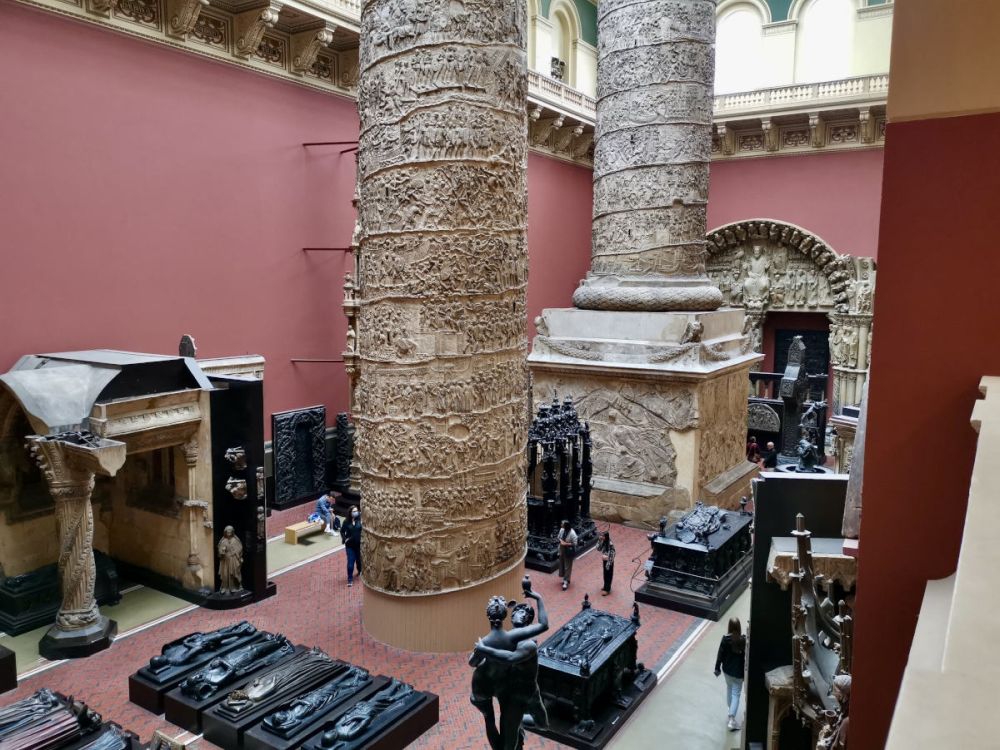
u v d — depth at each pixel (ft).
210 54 49.88
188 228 49.70
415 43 33.58
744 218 86.74
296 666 31.60
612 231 58.65
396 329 35.24
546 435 48.14
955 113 9.04
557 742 29.35
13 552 39.40
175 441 39.86
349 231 62.03
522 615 23.41
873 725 10.03
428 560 35.73
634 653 33.17
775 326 91.04
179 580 42.16
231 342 53.16
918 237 9.30
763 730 26.58
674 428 54.65
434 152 33.99
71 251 43.50
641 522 55.67
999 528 5.01
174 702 29.71
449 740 29.32
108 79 44.50
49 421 34.99
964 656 4.01
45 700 27.58
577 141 85.92
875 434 9.69
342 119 60.70
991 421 6.70
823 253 81.25
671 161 56.24
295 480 57.26
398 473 35.73
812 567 21.33
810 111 78.54
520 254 36.99
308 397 59.52
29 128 41.09
